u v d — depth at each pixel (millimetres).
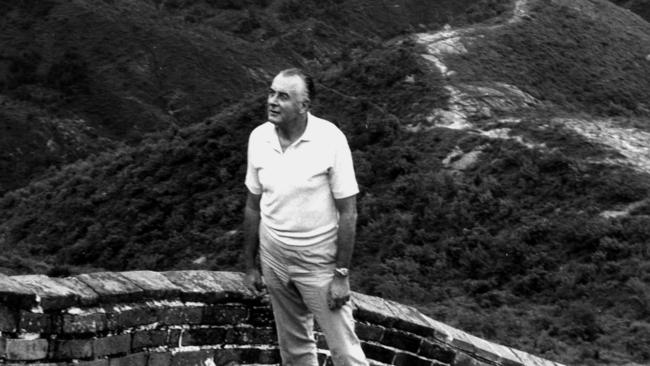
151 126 92125
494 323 28000
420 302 32406
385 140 47125
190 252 45031
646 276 31375
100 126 91062
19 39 100875
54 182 56906
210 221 46969
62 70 95062
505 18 63906
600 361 23562
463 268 35312
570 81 58062
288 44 107375
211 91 98438
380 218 40406
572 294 31734
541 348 24750
